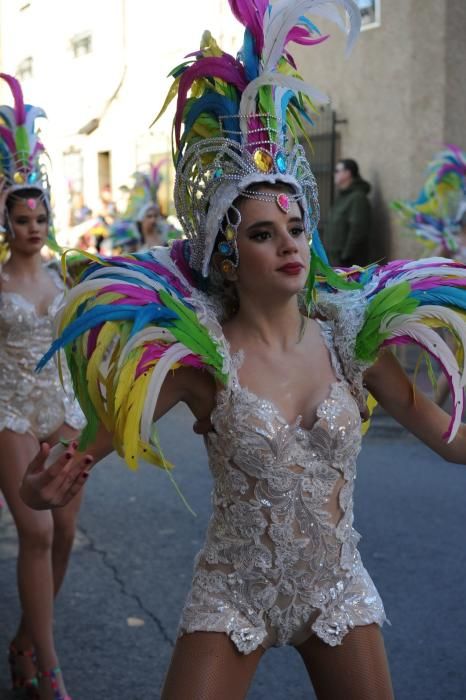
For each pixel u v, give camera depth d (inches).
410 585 159.5
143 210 384.8
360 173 420.8
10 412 130.9
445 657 135.0
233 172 80.0
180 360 78.4
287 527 79.3
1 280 136.1
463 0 382.6
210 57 82.3
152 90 556.1
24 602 121.9
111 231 398.3
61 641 142.6
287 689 128.5
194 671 78.2
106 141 620.7
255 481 79.0
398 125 400.8
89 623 148.9
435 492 213.6
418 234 298.5
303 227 81.4
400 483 221.6
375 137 411.2
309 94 80.6
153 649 140.1
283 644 83.0
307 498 79.4
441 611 149.4
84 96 634.8
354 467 82.1
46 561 122.6
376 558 172.4
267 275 79.6
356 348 82.6
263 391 80.0
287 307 82.7
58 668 122.4
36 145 141.6
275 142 80.9
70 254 144.4
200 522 197.9
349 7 84.2
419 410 86.7
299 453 78.8
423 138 393.4
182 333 78.2
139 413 75.7
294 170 82.0
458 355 84.2
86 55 630.5
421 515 196.7
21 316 132.0
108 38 597.6
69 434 136.9
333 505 81.1
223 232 81.1
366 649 81.6
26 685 129.2
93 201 642.8
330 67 427.5
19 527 122.1
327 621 81.0
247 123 80.7
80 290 80.4
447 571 165.5
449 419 86.8
